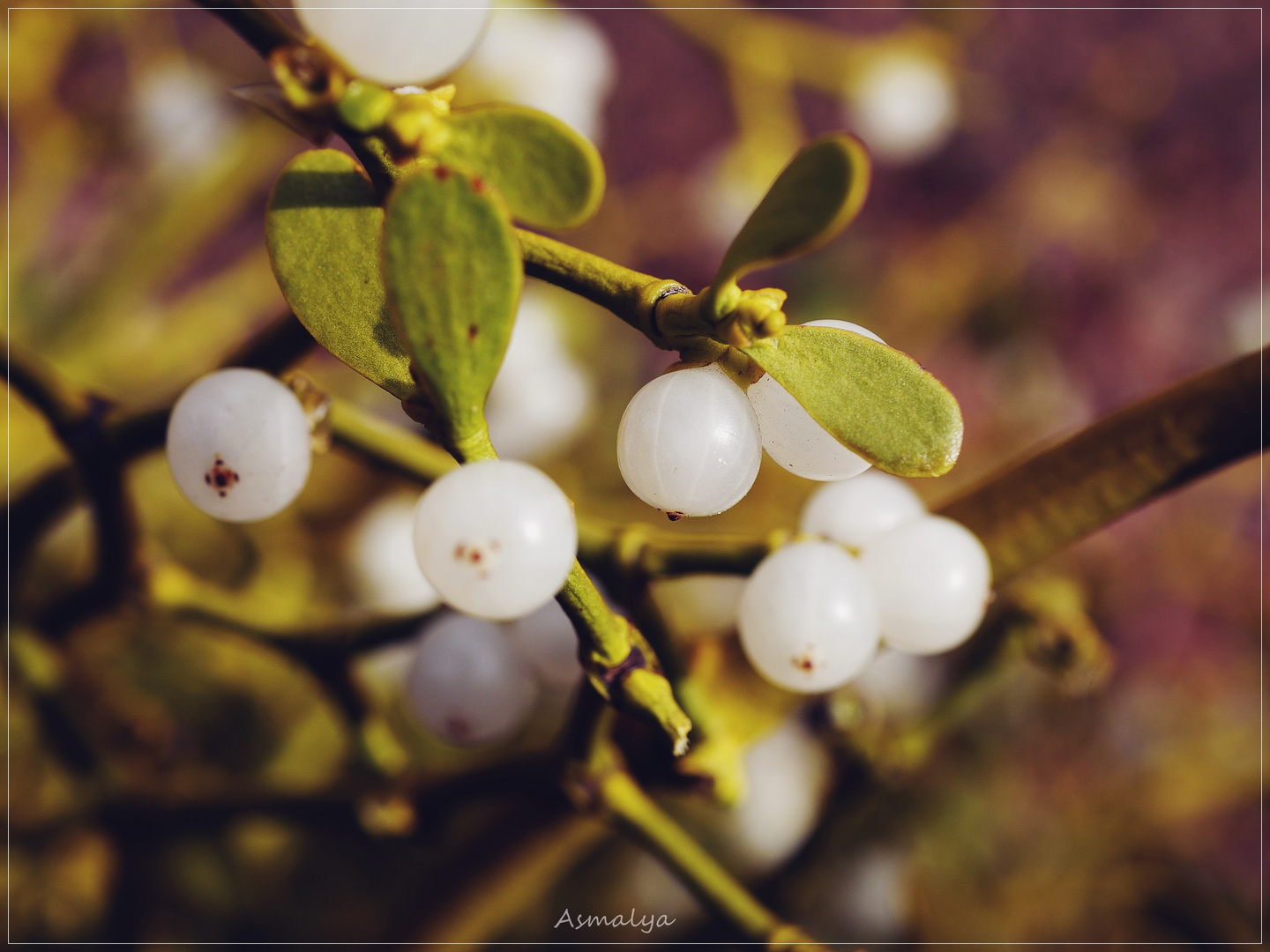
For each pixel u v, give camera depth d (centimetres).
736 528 32
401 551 25
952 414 11
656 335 12
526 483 11
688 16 40
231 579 29
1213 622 44
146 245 31
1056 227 52
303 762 27
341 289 11
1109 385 50
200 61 37
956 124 52
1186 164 56
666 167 62
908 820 31
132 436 15
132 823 19
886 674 29
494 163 10
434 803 17
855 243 48
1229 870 39
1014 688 35
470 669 16
